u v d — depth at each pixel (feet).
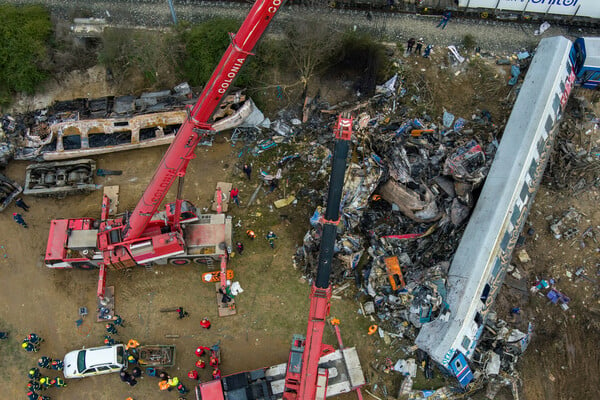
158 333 74.28
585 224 83.35
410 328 74.43
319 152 86.17
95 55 92.73
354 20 98.32
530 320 76.43
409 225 80.94
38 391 69.72
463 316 68.85
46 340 73.56
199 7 97.81
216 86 52.75
